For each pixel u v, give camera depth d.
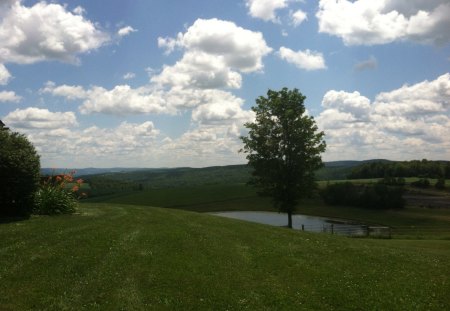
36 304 9.15
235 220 25.20
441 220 68.75
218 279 11.75
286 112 35.41
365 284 12.13
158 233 17.62
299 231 22.56
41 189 22.47
